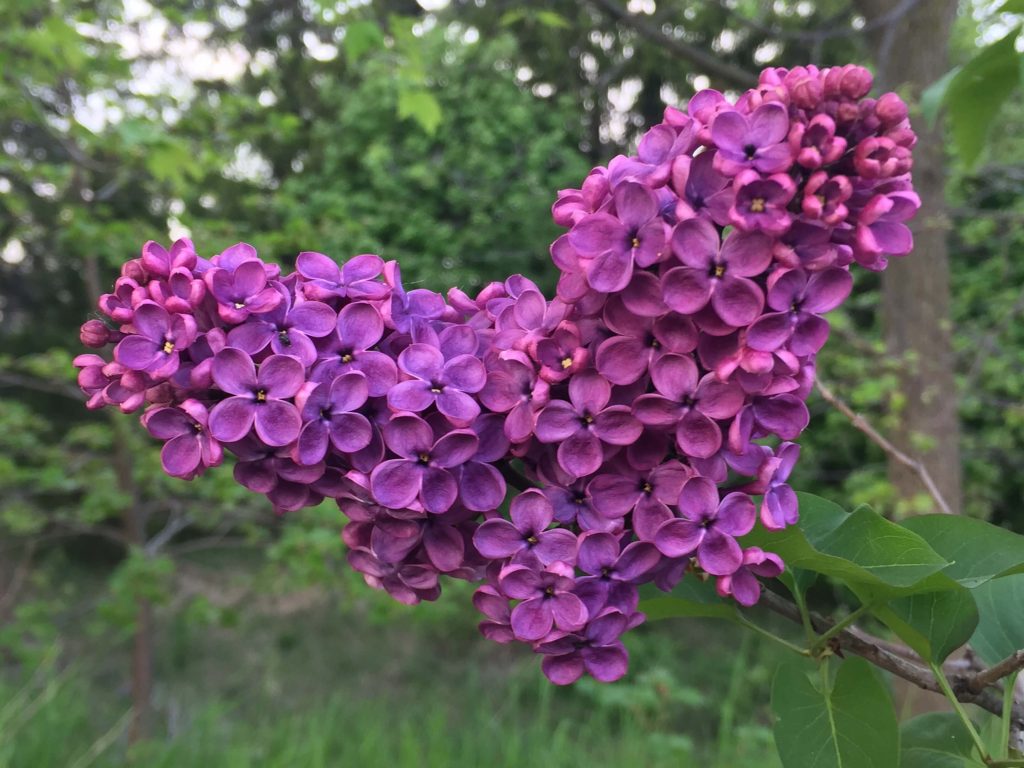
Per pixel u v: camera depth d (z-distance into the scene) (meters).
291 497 0.92
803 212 0.76
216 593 8.76
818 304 0.79
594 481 0.87
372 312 0.89
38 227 5.23
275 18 7.99
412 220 8.51
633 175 0.84
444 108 8.76
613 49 8.78
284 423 0.84
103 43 4.30
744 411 0.83
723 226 0.82
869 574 0.91
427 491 0.85
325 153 9.29
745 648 7.09
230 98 4.64
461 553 0.91
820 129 0.75
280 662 7.78
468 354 0.92
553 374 0.85
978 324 6.64
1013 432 6.62
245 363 0.84
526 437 0.87
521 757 5.18
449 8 4.79
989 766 0.93
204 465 0.87
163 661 7.55
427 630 8.34
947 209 4.20
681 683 7.21
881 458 6.79
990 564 1.01
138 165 4.55
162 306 0.86
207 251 4.40
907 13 3.81
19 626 4.99
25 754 4.54
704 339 0.82
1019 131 6.99
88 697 6.37
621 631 0.87
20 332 10.27
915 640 1.00
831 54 7.67
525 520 0.87
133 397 0.89
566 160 9.23
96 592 8.85
